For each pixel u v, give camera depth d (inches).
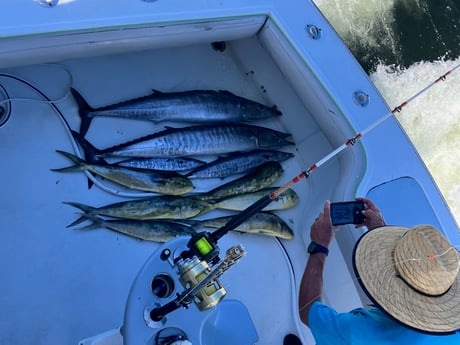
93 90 90.6
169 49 99.1
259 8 83.7
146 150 89.4
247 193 95.2
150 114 92.2
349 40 162.4
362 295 85.0
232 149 96.9
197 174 93.3
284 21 86.3
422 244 51.6
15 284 75.9
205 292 53.3
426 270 50.6
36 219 79.7
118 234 84.0
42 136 83.7
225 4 79.0
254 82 103.8
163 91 96.4
